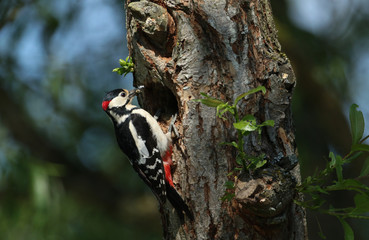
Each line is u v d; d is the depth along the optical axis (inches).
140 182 671.8
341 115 634.2
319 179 280.2
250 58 303.0
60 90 605.6
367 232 581.0
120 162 671.1
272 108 302.7
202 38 305.4
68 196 642.8
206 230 297.6
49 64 617.0
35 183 506.0
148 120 370.9
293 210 295.6
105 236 636.7
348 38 621.0
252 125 261.3
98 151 668.7
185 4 307.6
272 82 302.7
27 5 595.5
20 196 570.3
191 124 303.9
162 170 326.3
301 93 626.8
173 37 319.0
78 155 676.1
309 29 645.9
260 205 269.1
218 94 303.3
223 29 299.7
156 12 314.3
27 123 655.8
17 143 634.2
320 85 628.7
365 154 582.2
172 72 313.1
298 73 621.6
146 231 666.8
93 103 633.0
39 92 641.0
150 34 319.6
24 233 551.8
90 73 628.1
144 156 364.8
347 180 270.1
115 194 676.1
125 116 398.9
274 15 632.4
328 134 632.4
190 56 307.0
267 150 299.3
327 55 627.5
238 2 304.0
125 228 660.1
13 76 619.8
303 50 630.5
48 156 657.6
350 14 625.9
